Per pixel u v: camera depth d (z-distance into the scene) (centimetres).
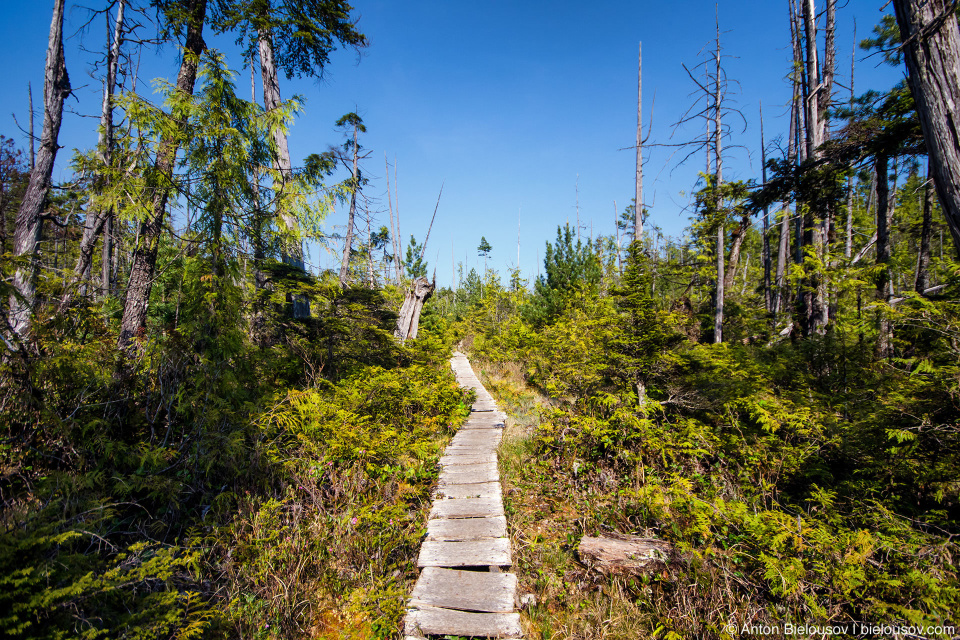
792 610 308
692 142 1263
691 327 1237
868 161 620
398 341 1205
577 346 832
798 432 520
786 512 450
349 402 652
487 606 334
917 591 286
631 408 633
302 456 499
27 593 215
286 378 747
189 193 510
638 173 1427
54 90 677
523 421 813
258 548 367
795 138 1287
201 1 621
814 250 821
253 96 1578
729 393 629
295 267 780
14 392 326
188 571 330
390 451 559
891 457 416
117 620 253
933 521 360
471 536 424
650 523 450
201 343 445
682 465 550
